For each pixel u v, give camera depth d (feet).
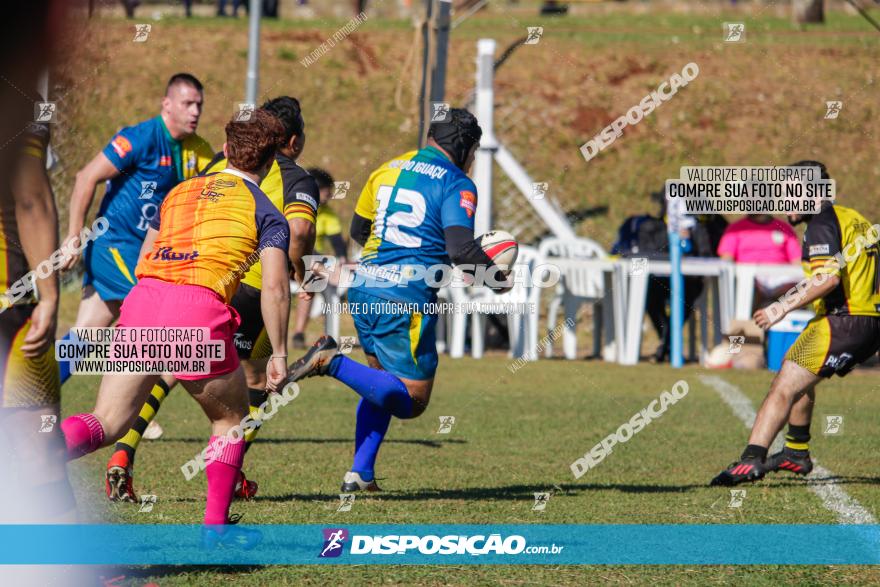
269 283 50.85
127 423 48.49
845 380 144.46
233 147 52.42
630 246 159.84
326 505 63.98
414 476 75.41
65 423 46.75
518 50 246.27
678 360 149.69
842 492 72.69
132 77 214.69
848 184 209.87
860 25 290.35
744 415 109.91
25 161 42.24
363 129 216.33
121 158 78.69
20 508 44.39
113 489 61.11
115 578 45.60
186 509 60.85
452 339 156.97
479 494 69.05
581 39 255.09
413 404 67.05
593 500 67.72
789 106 231.09
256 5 136.56
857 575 50.67
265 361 68.95
